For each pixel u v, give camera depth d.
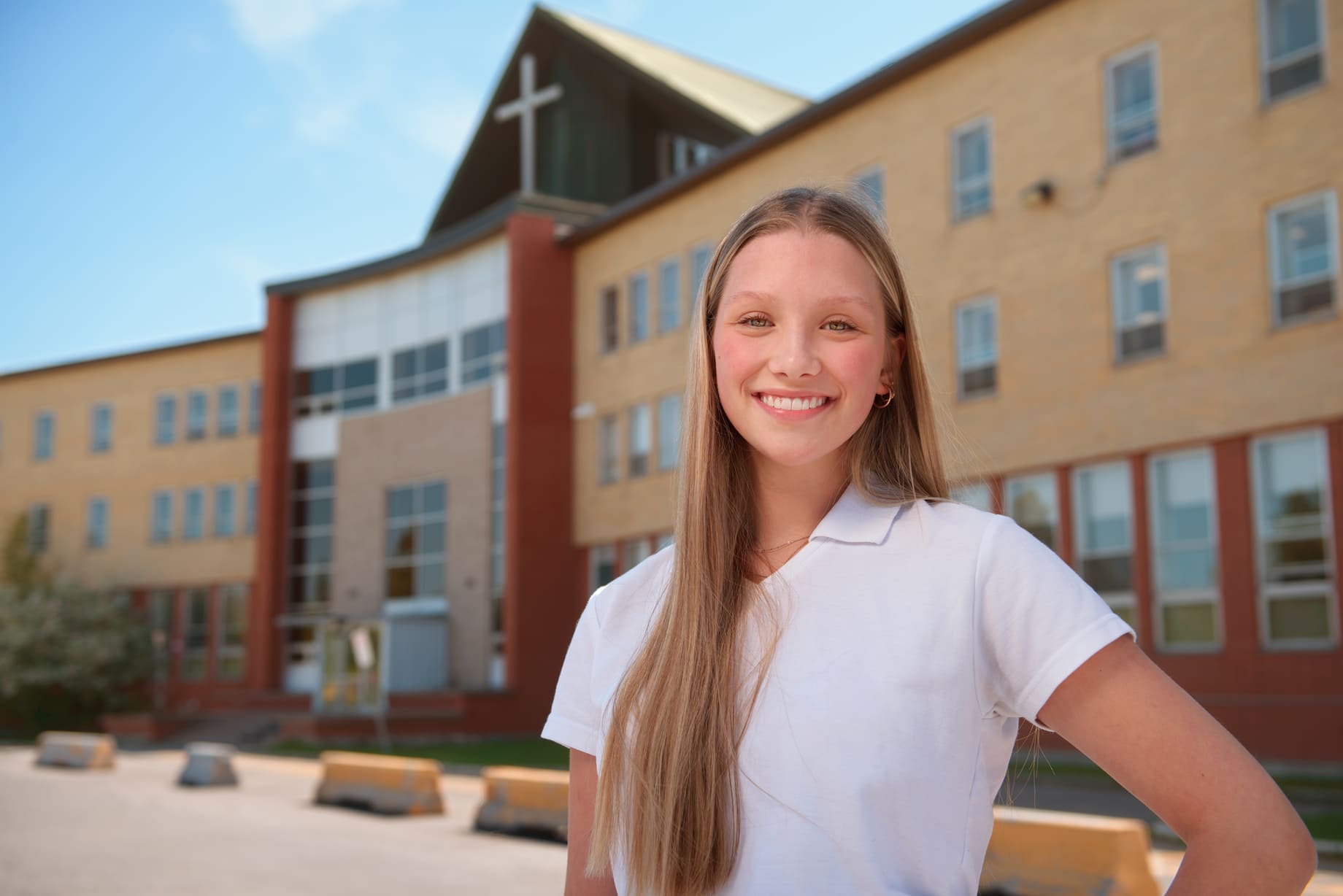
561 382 32.41
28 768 22.56
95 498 43.25
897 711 1.40
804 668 1.45
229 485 40.97
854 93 23.75
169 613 41.50
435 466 35.22
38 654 38.69
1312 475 16.52
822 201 1.62
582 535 31.70
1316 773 15.87
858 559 1.50
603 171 36.53
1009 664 1.41
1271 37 17.22
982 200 21.61
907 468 1.66
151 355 42.91
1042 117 20.39
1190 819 1.29
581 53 37.03
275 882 9.22
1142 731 1.32
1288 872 1.23
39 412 44.66
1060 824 7.24
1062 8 20.12
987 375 21.11
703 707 1.48
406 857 10.49
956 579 1.44
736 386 1.57
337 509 37.75
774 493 1.63
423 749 27.52
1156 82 18.66
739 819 1.43
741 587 1.55
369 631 33.62
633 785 1.53
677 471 1.70
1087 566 19.36
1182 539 18.06
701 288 1.69
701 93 35.78
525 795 12.07
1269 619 16.84
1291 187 16.80
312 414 38.84
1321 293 16.47
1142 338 18.72
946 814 1.38
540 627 31.36
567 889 1.76
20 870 9.86
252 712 36.41
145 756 27.30
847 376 1.54
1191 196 18.05
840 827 1.37
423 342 36.38
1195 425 17.83
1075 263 19.69
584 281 32.53
